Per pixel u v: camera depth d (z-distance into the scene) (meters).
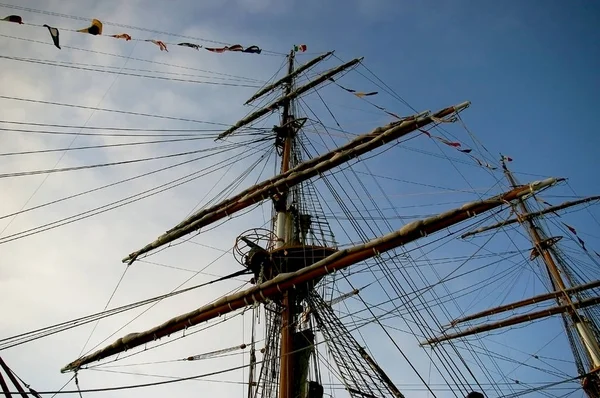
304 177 18.47
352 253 14.59
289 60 28.12
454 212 14.02
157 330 15.09
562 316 26.95
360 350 16.55
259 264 18.02
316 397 15.22
